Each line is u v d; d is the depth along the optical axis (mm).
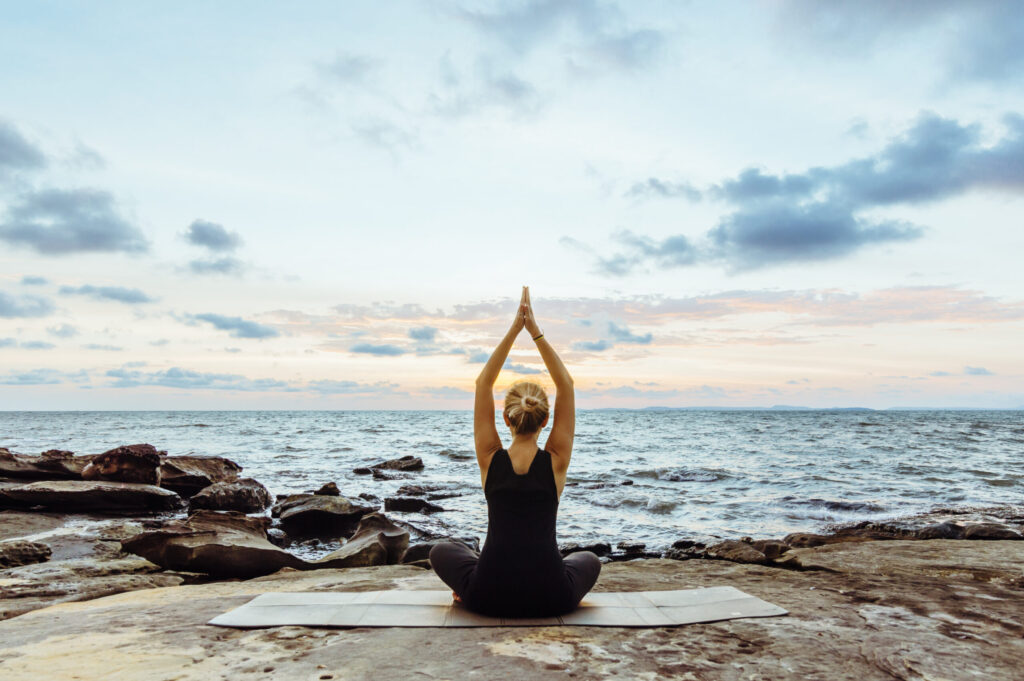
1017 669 2824
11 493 13789
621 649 3029
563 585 3461
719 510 15469
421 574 5883
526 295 3707
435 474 24719
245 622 3492
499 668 2744
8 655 2979
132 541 7598
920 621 3605
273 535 12664
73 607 4121
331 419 122125
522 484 3410
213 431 59812
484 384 3615
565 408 3615
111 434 53250
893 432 56656
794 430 63062
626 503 16578
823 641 3201
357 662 2830
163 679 2621
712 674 2711
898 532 9953
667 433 59094
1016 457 29781
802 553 6348
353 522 13891
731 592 4203
